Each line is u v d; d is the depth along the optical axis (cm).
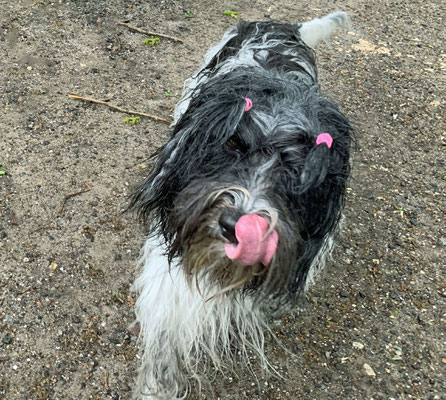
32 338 66
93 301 71
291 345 70
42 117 96
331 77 121
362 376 67
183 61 116
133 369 65
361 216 89
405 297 78
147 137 96
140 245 78
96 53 114
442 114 115
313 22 106
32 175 86
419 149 105
